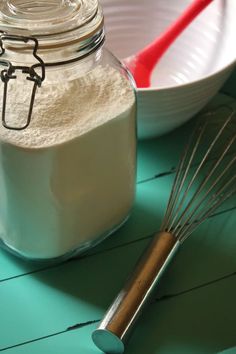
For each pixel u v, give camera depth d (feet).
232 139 2.56
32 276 2.28
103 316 2.10
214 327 2.15
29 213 2.11
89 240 2.28
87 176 2.09
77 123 2.00
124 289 2.09
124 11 2.82
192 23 2.77
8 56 1.93
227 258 2.33
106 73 2.14
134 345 2.10
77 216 2.16
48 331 2.14
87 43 1.94
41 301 2.21
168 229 2.28
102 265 2.31
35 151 1.95
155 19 2.85
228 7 2.65
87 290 2.24
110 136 2.07
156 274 2.12
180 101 2.40
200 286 2.25
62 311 2.19
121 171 2.20
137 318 2.05
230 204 2.50
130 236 2.39
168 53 2.87
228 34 2.67
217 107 2.72
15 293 2.23
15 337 2.12
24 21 1.86
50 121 1.99
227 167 2.46
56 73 2.03
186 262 2.32
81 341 2.12
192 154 2.52
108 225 2.31
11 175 2.03
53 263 2.30
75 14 1.90
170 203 2.43
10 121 1.99
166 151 2.70
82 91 2.06
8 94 2.02
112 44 2.89
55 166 2.00
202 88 2.39
